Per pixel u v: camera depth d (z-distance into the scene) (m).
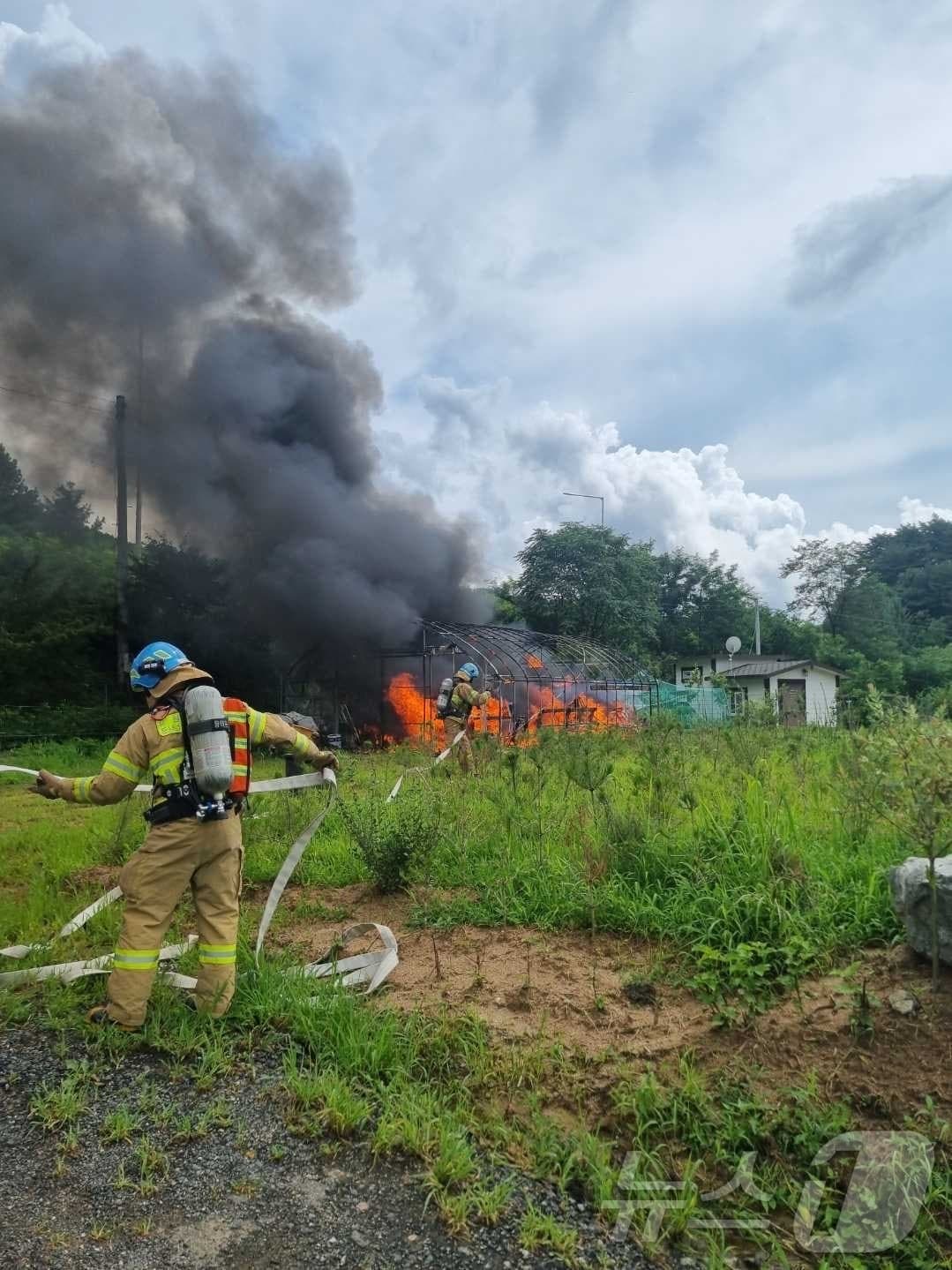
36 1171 2.70
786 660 45.00
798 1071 3.14
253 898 5.71
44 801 10.72
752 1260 2.44
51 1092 3.12
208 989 3.75
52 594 21.14
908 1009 3.24
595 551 40.66
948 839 3.58
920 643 66.88
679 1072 3.21
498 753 9.80
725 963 3.88
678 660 48.25
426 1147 2.78
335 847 6.55
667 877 4.95
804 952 3.74
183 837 3.67
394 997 3.95
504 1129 2.90
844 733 9.16
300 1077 3.21
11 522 25.88
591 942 4.50
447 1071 3.31
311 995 3.83
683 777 7.29
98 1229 2.43
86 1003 3.94
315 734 9.38
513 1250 2.39
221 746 3.72
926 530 82.50
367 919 5.17
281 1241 2.40
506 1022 3.65
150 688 3.90
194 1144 2.84
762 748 9.34
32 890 5.79
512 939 4.61
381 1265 2.32
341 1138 2.88
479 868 5.65
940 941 3.39
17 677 19.88
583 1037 3.50
